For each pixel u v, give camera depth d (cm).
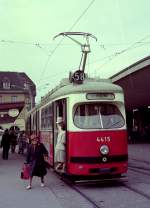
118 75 3638
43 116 2027
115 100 1499
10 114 3094
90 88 1486
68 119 1484
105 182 1552
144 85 3744
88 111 1483
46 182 1641
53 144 1688
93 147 1444
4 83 10931
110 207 1090
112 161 1450
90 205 1130
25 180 1727
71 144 1460
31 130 2798
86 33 2147
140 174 1780
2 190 1454
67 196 1295
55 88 1775
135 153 3033
